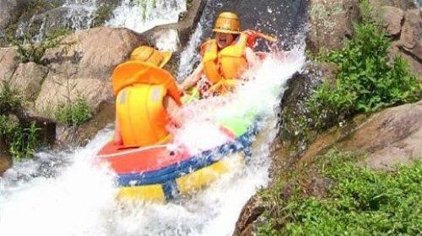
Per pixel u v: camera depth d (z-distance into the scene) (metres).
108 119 10.13
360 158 7.33
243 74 9.36
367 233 6.09
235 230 6.90
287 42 11.49
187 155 7.93
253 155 8.49
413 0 12.09
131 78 8.32
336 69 9.10
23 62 10.88
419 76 9.87
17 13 13.27
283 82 9.26
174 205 7.89
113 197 7.97
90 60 10.89
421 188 6.56
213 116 8.66
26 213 8.20
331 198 6.67
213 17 12.48
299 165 7.89
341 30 10.38
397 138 7.52
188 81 9.60
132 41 11.28
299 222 6.48
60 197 8.33
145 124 8.15
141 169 7.91
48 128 9.88
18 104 9.84
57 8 13.17
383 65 8.66
